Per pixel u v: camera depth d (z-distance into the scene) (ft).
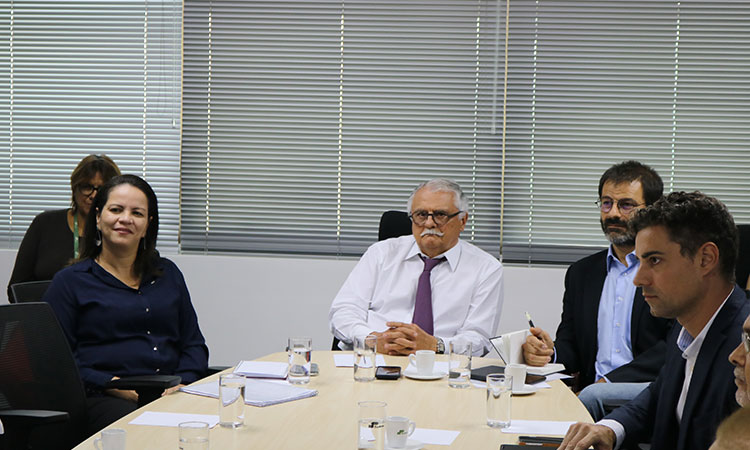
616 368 9.37
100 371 8.73
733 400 5.56
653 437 6.40
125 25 15.19
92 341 8.82
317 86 14.79
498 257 14.57
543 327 14.19
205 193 14.99
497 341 8.04
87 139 15.29
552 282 14.14
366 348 7.55
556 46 14.24
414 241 10.84
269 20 14.75
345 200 14.85
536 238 14.51
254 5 14.73
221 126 14.92
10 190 15.30
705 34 13.97
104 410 8.07
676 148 14.15
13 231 15.30
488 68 14.43
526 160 14.43
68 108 15.26
